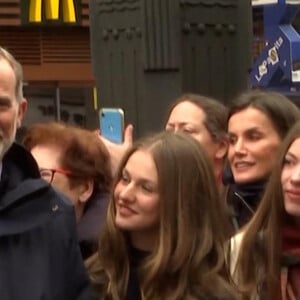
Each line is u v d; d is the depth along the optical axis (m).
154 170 3.20
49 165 3.85
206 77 5.45
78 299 3.17
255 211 3.71
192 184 3.20
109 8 5.50
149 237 3.27
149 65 5.36
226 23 5.50
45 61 13.20
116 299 3.23
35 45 13.13
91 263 3.34
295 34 9.66
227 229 3.29
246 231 3.30
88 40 13.38
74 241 3.18
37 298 3.01
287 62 9.59
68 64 13.40
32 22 12.94
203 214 3.21
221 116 4.47
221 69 5.50
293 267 3.22
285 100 4.11
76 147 3.89
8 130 3.08
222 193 3.98
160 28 5.33
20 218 3.07
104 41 5.57
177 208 3.18
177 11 5.33
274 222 3.24
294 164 3.20
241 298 3.19
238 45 5.57
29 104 13.20
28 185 3.08
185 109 4.46
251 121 4.05
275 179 3.25
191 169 3.21
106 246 3.30
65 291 3.13
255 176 4.06
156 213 3.22
